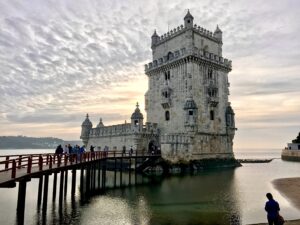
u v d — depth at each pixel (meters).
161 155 52.78
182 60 58.53
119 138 63.69
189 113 55.09
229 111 63.59
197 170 53.44
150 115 66.62
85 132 78.25
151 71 67.06
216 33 68.06
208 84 60.34
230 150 63.66
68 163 30.39
